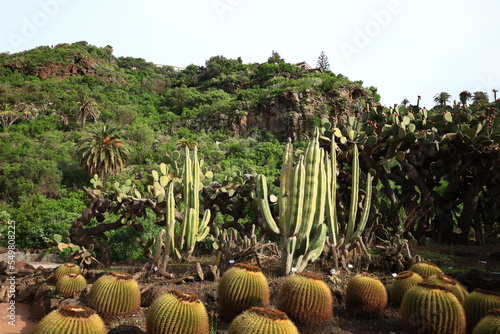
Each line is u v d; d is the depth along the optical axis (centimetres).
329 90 5181
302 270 733
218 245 889
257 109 5500
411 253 805
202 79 8819
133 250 1277
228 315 527
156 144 4797
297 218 706
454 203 1168
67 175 3678
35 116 5688
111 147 3291
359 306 555
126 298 549
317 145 735
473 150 1034
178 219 1070
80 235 1074
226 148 4678
